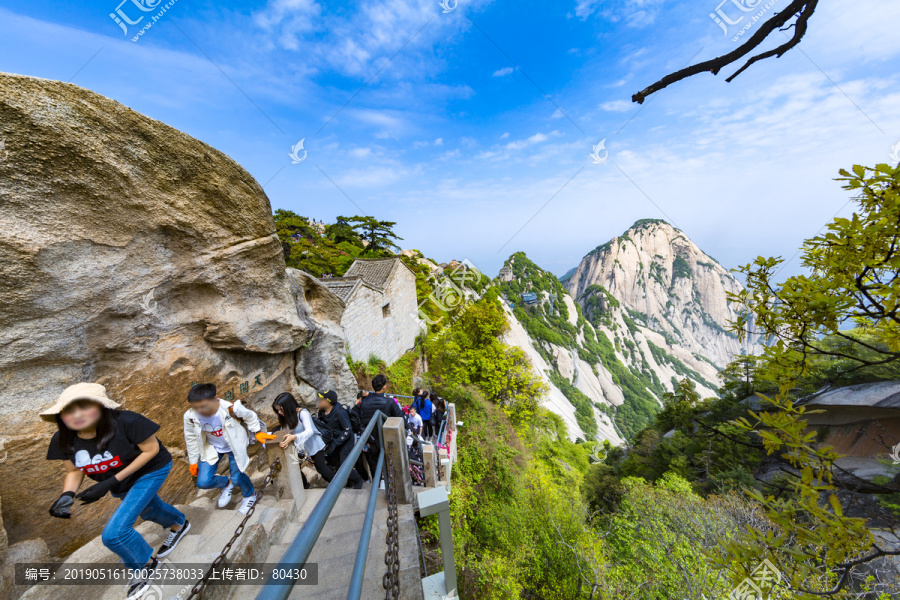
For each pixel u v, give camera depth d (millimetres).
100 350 3383
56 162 2869
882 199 1744
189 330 4270
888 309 1728
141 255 3637
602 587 9711
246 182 4566
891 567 6672
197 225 4066
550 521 11125
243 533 2980
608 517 14562
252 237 4770
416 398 7410
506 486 11836
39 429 2951
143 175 3484
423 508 3525
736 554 2156
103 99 3096
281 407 3832
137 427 2414
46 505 2979
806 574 1984
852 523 1799
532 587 9695
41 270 2887
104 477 2426
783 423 2117
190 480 4160
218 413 3350
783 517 2045
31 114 2689
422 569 3973
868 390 20188
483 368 21062
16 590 2537
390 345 18203
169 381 3992
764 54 2508
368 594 2777
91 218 3180
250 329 4820
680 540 10875
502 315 22797
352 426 4926
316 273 26219
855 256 1808
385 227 41938
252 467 5020
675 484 14617
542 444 24250
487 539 9516
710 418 27031
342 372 7047
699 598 8742
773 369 2258
